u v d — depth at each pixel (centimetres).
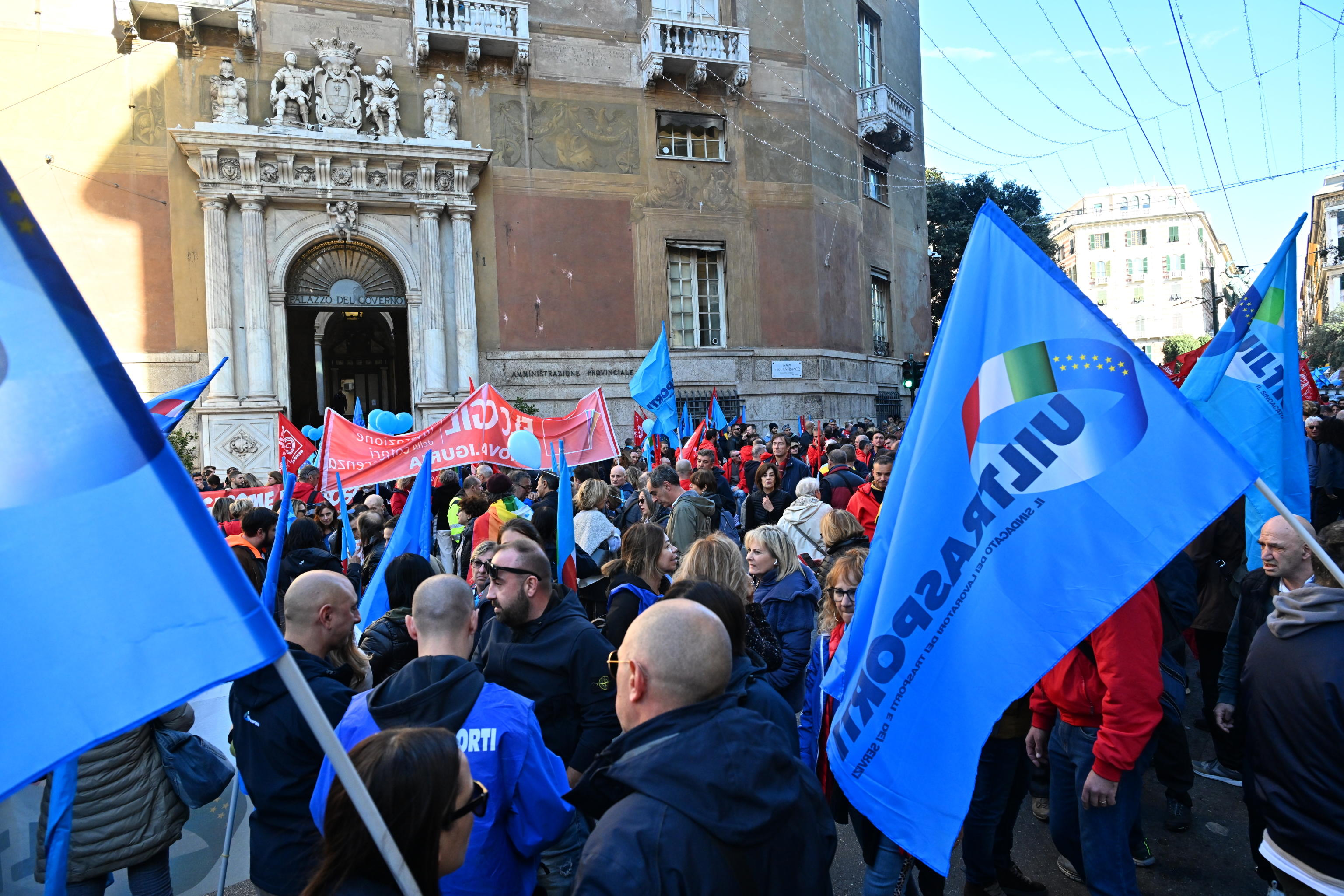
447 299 1969
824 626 383
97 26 1741
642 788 182
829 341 2397
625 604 419
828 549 493
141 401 163
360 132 1883
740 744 187
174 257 1778
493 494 774
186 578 156
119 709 148
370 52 1931
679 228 2203
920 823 234
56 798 246
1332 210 6719
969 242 271
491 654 349
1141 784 316
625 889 167
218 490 1273
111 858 320
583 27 2128
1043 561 243
